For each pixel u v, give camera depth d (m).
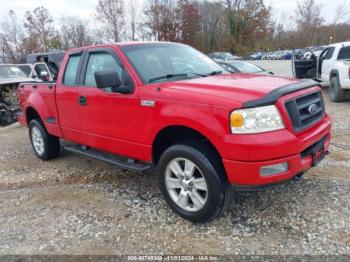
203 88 3.37
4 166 5.77
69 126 4.92
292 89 3.22
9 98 10.25
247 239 3.14
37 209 4.00
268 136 2.92
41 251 3.16
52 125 5.30
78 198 4.22
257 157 2.88
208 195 3.21
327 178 4.27
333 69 9.96
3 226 3.65
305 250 2.93
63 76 4.96
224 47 57.56
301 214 3.47
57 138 5.80
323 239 3.05
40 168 5.51
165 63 4.16
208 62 4.65
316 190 3.96
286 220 3.39
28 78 11.47
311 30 65.38
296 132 3.09
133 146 3.91
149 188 4.38
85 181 4.78
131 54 4.05
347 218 3.34
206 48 58.69
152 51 4.26
